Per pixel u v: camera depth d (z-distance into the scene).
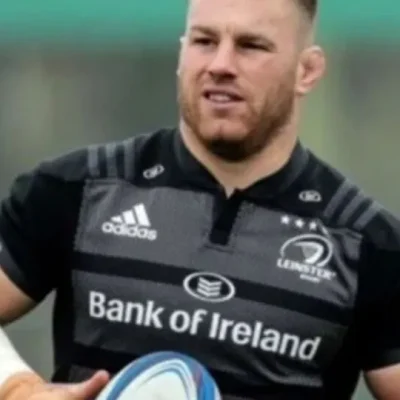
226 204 12.40
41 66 29.50
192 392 11.52
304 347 12.31
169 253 12.30
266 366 12.26
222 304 12.23
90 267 12.35
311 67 12.58
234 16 12.03
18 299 12.62
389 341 12.60
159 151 12.62
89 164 12.60
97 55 29.45
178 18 29.34
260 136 12.23
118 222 12.39
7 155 29.45
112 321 12.29
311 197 12.53
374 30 29.42
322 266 12.36
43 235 12.51
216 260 12.29
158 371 11.63
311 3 12.46
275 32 12.13
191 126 12.26
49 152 29.48
